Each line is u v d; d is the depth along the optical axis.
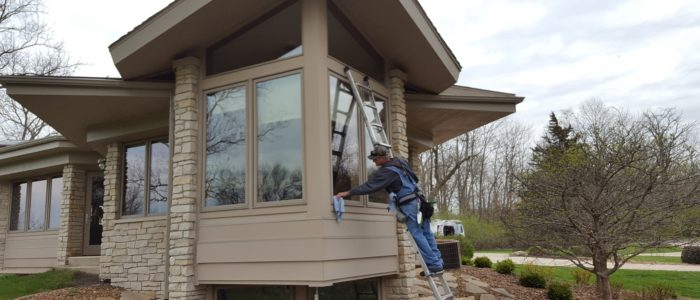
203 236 6.50
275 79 6.31
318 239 5.64
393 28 7.18
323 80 6.04
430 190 34.28
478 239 27.97
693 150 8.67
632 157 8.01
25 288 8.66
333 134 6.20
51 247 12.38
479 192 36.84
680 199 7.96
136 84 7.41
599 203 8.23
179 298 6.34
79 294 7.70
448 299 5.58
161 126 8.41
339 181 6.19
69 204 11.63
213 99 6.79
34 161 12.38
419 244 5.63
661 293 10.62
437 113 9.92
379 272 6.84
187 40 6.66
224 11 6.26
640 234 8.18
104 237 8.98
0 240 13.48
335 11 6.71
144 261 8.28
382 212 7.14
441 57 7.94
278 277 5.84
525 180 9.20
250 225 6.13
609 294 8.55
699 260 18.58
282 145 6.13
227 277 6.20
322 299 6.59
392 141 7.75
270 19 6.54
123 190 9.30
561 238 8.73
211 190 6.59
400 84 8.07
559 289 9.74
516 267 13.45
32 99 7.61
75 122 9.06
